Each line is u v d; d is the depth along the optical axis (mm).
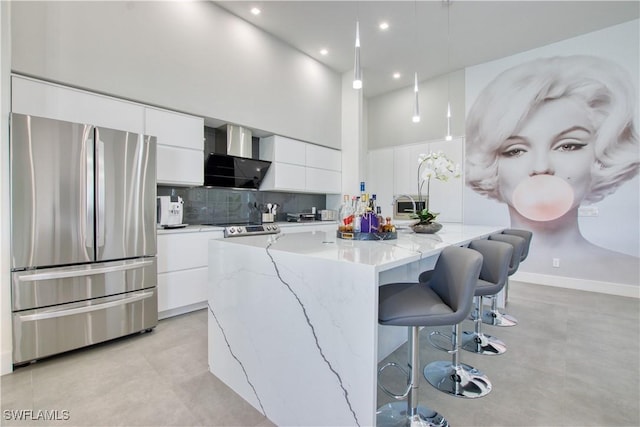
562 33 3648
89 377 1794
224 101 3330
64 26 2293
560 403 1573
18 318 1841
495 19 3396
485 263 1967
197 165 3080
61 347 1990
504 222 4266
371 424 1106
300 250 1469
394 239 1979
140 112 2668
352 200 2262
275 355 1459
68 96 2279
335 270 1215
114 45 2545
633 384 1738
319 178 4539
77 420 1428
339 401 1206
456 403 1583
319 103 4531
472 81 4535
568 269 3832
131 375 1821
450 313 1243
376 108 5699
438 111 4895
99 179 2146
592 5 3131
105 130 2176
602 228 3600
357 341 1146
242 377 1638
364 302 1122
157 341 2291
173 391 1673
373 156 5738
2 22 1842
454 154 4711
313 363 1300
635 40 3365
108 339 2195
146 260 2418
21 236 1851
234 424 1437
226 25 3344
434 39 3828
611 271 3566
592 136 3621
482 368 1930
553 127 3865
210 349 1875
